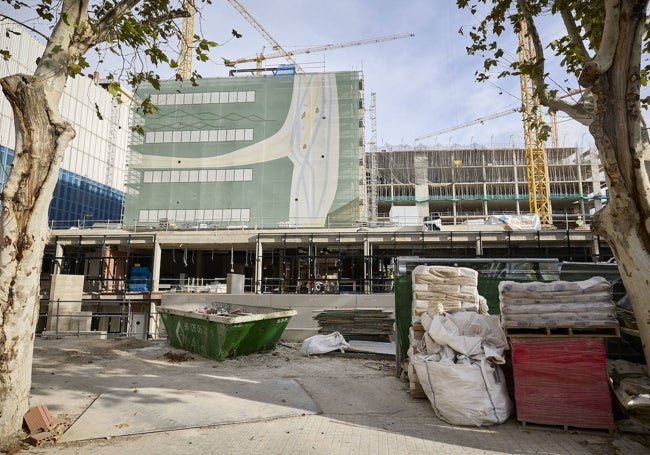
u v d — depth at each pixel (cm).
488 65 938
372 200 6894
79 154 5638
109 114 6256
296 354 1152
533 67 796
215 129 4525
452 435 526
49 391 708
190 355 1084
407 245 3428
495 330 637
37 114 523
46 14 706
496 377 582
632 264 510
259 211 4334
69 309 1777
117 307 3019
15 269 506
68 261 3316
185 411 615
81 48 590
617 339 694
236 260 4644
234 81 4606
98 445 491
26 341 517
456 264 865
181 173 4459
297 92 4556
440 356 627
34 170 521
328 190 4334
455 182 7825
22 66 4469
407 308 870
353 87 4538
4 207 506
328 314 1310
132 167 4484
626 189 517
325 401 685
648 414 526
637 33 520
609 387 545
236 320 1000
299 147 4441
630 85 523
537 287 575
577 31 762
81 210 5541
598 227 555
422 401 679
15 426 502
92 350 1150
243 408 634
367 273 3120
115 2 691
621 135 521
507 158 7881
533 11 869
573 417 534
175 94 4606
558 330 578
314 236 3238
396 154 7812
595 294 559
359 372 908
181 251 4281
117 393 707
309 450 480
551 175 7656
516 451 475
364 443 501
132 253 4125
